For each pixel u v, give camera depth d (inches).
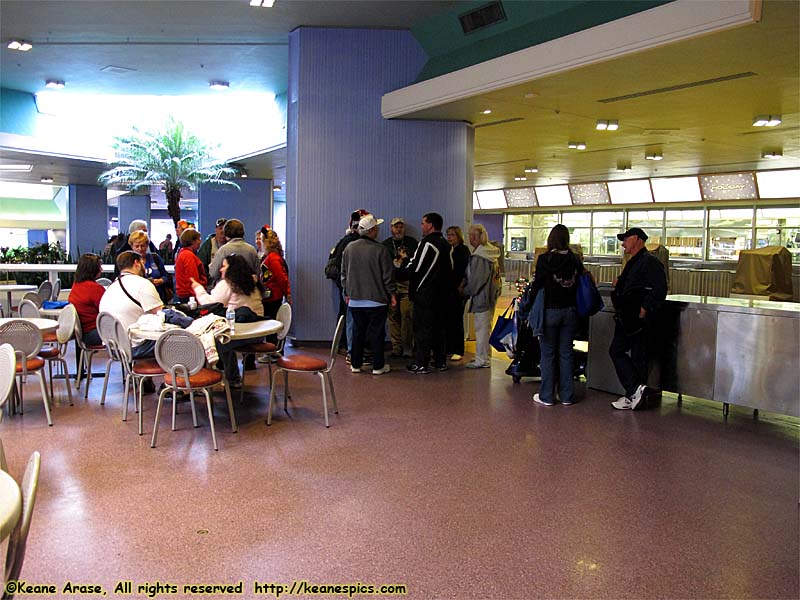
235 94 517.0
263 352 223.1
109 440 180.7
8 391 124.7
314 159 329.1
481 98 289.0
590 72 246.2
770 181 591.2
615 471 164.1
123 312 211.2
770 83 265.4
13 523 71.6
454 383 260.8
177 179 650.2
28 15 322.0
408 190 336.5
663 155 501.4
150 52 389.4
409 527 129.6
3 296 402.3
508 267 820.0
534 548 121.9
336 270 299.6
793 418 218.5
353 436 189.0
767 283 384.2
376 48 330.0
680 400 242.1
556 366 240.1
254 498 142.6
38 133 547.8
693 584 110.1
